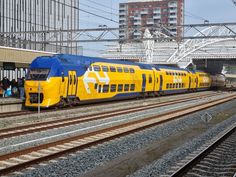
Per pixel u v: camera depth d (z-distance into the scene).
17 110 30.14
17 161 12.59
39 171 11.29
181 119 25.75
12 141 16.45
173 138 18.19
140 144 16.28
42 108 30.12
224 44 84.44
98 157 13.45
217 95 60.31
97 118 25.08
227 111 32.78
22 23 72.94
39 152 14.04
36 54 36.84
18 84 37.38
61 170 11.51
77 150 14.49
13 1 70.25
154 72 48.50
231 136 18.67
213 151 14.61
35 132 18.94
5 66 35.00
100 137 17.72
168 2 116.94
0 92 36.31
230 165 12.30
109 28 47.84
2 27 67.19
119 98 39.94
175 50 87.31
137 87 43.47
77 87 32.12
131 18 119.56
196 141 17.03
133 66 43.09
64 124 21.56
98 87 35.19
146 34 57.50
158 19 117.62
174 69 57.28
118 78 38.78
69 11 88.69
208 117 23.23
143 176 10.89
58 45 59.97
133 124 22.91
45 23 79.69
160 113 30.09
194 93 66.69
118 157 13.72
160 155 14.14
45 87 29.12
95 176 10.98
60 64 30.22
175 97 52.62
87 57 34.59
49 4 81.00
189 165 11.70
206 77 74.50
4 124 21.61
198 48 84.69
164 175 10.82
